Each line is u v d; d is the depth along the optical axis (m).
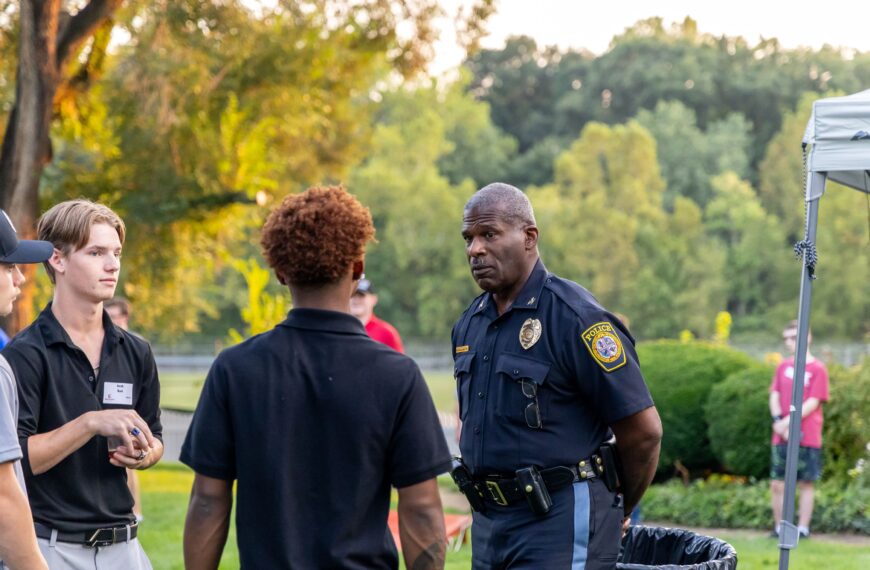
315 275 2.76
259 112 14.84
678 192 80.19
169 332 23.86
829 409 10.42
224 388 2.77
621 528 3.88
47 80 12.35
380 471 2.72
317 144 16.34
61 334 3.53
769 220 72.88
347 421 2.69
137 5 13.77
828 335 66.19
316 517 2.68
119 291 17.20
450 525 8.08
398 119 76.88
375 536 2.71
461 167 82.44
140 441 3.35
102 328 3.70
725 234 76.25
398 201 69.81
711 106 89.19
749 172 82.25
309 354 2.74
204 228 15.34
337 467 2.69
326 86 15.44
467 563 7.32
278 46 14.35
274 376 2.73
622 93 89.69
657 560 4.68
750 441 10.42
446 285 69.25
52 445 3.28
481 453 3.88
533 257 3.93
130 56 14.20
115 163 14.49
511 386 3.82
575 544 3.72
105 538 3.53
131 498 3.66
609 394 3.69
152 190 14.28
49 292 17.00
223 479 2.78
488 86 96.94
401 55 14.80
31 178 12.34
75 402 3.54
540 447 3.76
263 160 14.70
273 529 2.67
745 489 10.25
